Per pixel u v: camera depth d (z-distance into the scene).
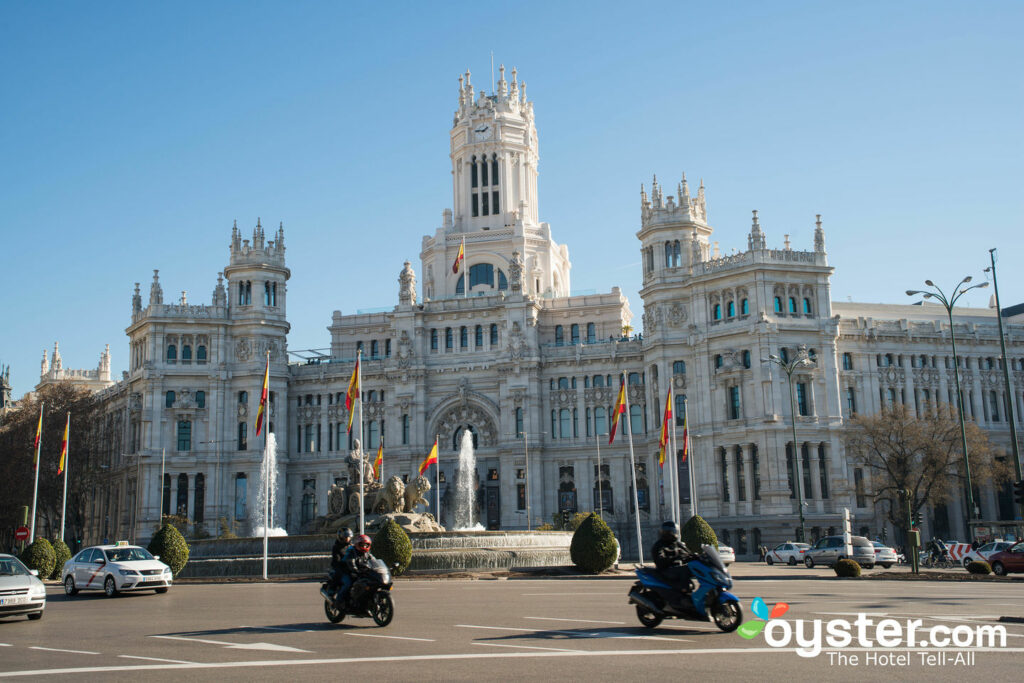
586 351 133.25
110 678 20.19
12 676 20.69
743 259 119.56
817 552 79.50
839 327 125.31
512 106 156.62
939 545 77.69
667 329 125.00
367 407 139.50
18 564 35.59
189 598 44.84
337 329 148.75
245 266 139.00
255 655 23.22
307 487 139.62
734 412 118.38
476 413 135.38
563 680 18.97
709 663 20.95
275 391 137.88
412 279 140.12
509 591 45.72
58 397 139.88
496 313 137.25
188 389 135.50
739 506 115.75
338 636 26.83
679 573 26.83
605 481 129.75
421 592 45.81
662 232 126.88
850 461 117.94
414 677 19.56
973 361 129.88
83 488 136.12
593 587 48.81
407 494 74.75
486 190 154.38
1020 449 128.00
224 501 132.88
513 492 129.50
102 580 47.66
